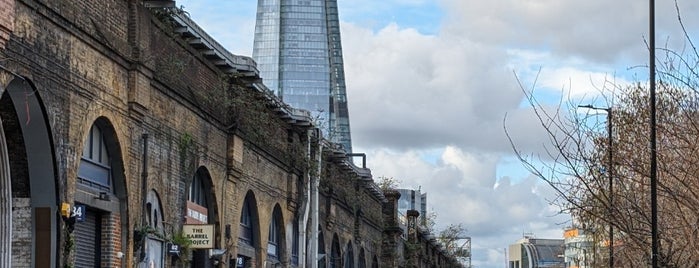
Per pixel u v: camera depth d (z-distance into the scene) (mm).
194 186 30391
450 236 99625
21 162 20500
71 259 21500
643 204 22156
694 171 20578
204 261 30625
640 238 22734
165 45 26578
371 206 59938
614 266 31484
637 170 21656
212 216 31500
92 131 23234
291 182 41125
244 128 33625
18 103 19641
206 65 30047
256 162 36031
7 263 19734
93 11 22141
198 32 28516
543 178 20906
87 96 21953
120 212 24547
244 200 35531
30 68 19172
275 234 40281
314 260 41906
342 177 50656
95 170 23406
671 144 22250
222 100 31422
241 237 35438
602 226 31016
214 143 31203
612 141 23453
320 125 43438
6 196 19734
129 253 24672
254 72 32688
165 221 27031
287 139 40781
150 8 25484
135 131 24844
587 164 24125
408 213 75875
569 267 72875
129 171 24500
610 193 21766
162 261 27031
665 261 21547
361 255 57094
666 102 23000
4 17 17656
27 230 20672
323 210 46469
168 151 27203
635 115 23516
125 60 24047
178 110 27875
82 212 22266
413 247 72625
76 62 21328
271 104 37094
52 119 20250
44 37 19766
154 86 25906
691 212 21516
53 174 20625
